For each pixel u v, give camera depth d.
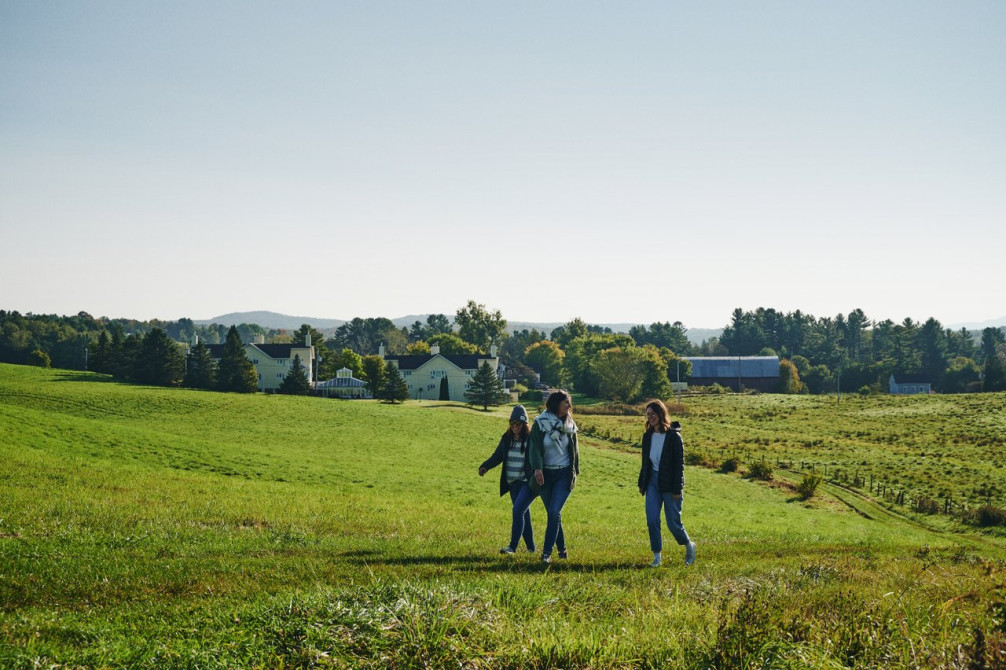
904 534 30.12
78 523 13.20
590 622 6.52
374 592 6.67
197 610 6.64
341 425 64.69
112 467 28.02
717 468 53.41
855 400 127.50
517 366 174.62
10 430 34.56
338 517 17.89
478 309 194.00
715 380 174.00
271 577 8.22
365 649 5.57
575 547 12.98
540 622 6.28
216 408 72.00
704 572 9.43
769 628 5.95
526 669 5.53
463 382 121.88
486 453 54.00
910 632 6.23
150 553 10.05
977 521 36.28
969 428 85.12
